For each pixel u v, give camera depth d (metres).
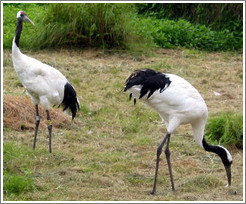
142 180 10.10
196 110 9.92
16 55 11.62
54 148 11.91
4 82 16.72
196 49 23.55
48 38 21.50
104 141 12.59
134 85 9.68
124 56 21.36
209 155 11.82
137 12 26.45
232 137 12.41
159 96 9.79
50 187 9.46
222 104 16.03
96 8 21.50
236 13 25.47
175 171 10.73
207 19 25.84
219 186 9.88
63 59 20.20
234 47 23.97
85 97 16.00
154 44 22.59
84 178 9.94
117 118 14.38
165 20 25.84
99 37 21.88
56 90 12.06
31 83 11.75
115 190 9.46
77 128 13.47
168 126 10.04
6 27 22.00
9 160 10.64
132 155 11.66
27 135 12.54
